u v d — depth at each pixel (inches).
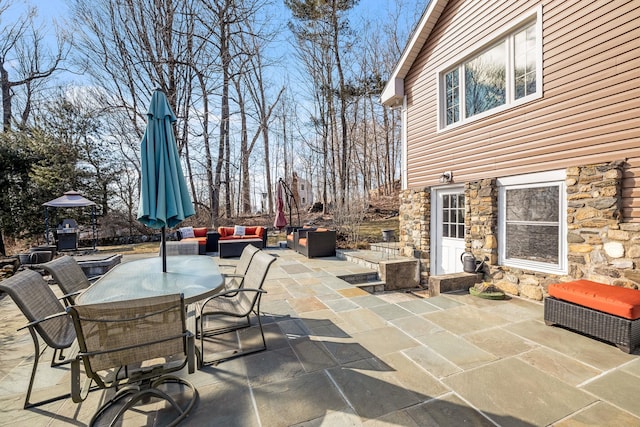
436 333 124.8
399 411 77.3
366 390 86.3
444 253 244.2
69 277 115.4
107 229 509.4
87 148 511.5
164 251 124.0
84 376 97.3
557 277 157.6
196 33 490.3
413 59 267.9
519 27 180.7
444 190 242.2
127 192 565.3
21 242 461.4
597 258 140.6
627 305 105.2
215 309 114.8
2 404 82.7
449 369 96.9
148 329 71.2
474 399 81.8
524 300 168.6
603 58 141.3
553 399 81.6
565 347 111.3
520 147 178.7
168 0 448.8
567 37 154.6
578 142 150.8
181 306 73.2
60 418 77.5
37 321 80.0
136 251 375.6
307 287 200.4
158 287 101.8
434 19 239.8
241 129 696.4
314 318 143.1
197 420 74.9
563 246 158.2
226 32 508.4
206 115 550.9
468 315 145.3
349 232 421.1
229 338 121.6
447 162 234.4
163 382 90.7
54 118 510.0
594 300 114.8
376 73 579.5
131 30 447.2
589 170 143.9
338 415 76.0
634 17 131.6
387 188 820.6
